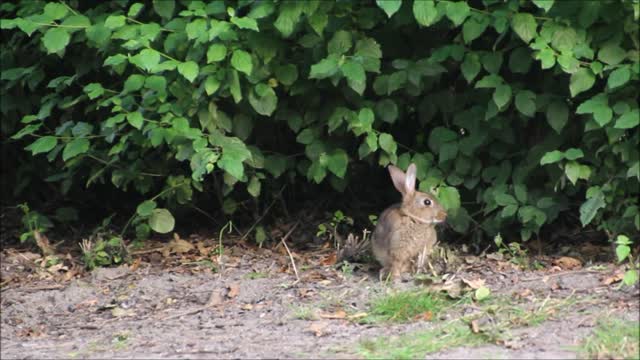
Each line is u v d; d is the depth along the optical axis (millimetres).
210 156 11992
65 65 14211
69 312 11516
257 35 12422
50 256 13562
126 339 10180
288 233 14062
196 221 15000
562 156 11961
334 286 11508
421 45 13062
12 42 14125
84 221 15711
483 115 12711
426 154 13055
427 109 13086
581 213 12023
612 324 9445
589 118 11992
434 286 10867
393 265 11578
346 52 12352
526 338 9367
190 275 12398
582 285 10938
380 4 11328
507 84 12117
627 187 12398
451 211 12648
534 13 12242
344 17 12453
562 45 11828
